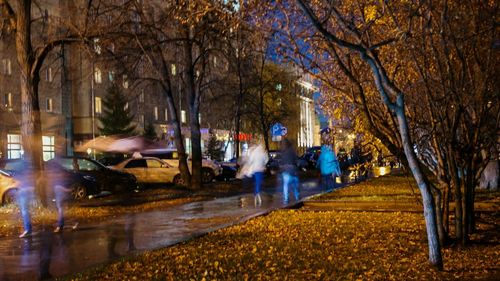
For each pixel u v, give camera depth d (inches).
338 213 581.9
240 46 1032.2
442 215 387.9
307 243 408.8
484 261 345.1
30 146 677.9
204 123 2178.9
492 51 363.9
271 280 300.4
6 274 344.8
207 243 411.2
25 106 684.7
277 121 1824.6
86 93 2199.8
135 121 2369.6
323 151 1029.8
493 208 581.6
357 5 381.1
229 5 396.8
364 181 1067.3
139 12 855.7
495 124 396.5
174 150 1384.1
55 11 1517.0
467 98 360.8
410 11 333.7
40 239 477.4
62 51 936.9
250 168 790.5
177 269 328.5
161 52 984.3
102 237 485.7
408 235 438.9
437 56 349.7
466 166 393.7
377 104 414.0
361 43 317.4
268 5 371.9
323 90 574.9
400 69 415.5
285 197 802.2
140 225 559.2
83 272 328.2
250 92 1663.4
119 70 1071.0
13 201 757.3
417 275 306.7
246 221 528.4
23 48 684.1
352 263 339.0
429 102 364.8
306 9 296.7
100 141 1679.4
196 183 1018.7
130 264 346.6
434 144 391.9
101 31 751.1
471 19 361.4
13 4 842.2
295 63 391.2
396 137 397.7
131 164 1203.9
